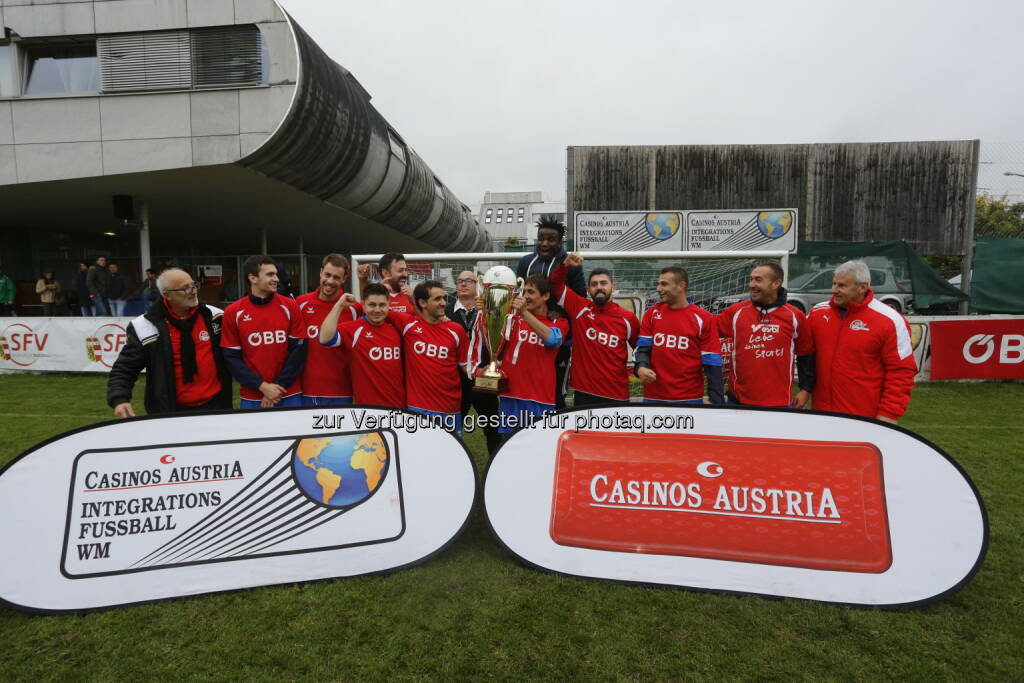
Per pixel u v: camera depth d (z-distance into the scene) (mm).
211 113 8133
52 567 2047
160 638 1872
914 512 2115
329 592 2148
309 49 8492
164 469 2201
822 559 2125
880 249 8578
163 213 11781
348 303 2736
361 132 10273
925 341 7004
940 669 1699
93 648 1821
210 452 2248
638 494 2293
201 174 8602
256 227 14188
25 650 1808
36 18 8250
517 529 2348
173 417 2248
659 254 5684
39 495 2086
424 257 5684
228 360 2750
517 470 2381
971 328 6949
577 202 12102
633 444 2340
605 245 11141
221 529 2205
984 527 2051
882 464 2172
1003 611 2014
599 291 2969
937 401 5965
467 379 3400
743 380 3008
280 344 2854
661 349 2943
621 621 1954
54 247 13250
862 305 2662
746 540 2188
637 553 2240
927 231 11398
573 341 3184
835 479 2188
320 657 1758
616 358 3070
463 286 4035
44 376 7594
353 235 16328
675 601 2090
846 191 11570
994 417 5242
